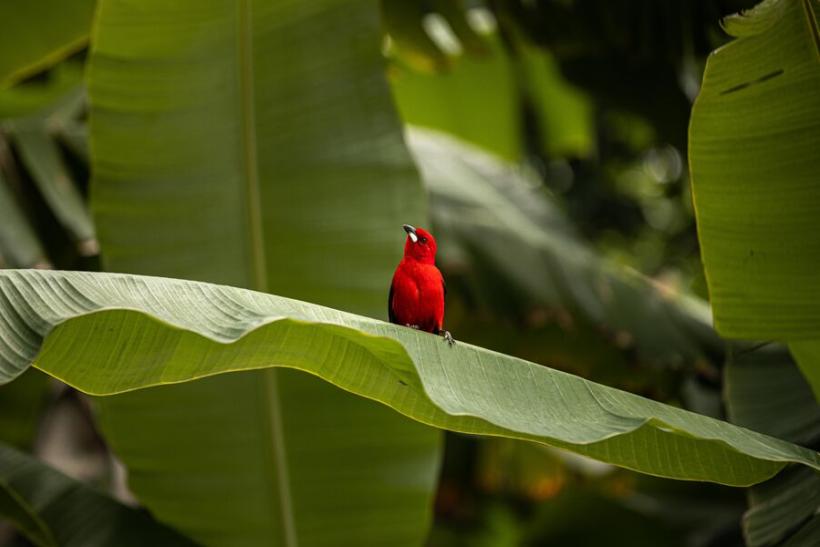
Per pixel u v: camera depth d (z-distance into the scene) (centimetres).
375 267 600
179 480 585
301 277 600
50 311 346
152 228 604
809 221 472
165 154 609
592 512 970
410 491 582
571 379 426
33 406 842
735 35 460
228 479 584
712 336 870
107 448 880
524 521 1270
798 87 461
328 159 609
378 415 581
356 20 621
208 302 378
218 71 615
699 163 484
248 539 586
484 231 891
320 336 395
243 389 581
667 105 936
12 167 763
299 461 584
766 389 573
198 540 589
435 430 585
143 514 589
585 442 364
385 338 349
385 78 619
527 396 409
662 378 899
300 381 581
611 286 880
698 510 978
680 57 851
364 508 584
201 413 581
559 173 1714
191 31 612
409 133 1076
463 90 1215
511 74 1195
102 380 386
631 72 918
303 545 586
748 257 487
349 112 614
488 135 1286
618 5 833
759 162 474
